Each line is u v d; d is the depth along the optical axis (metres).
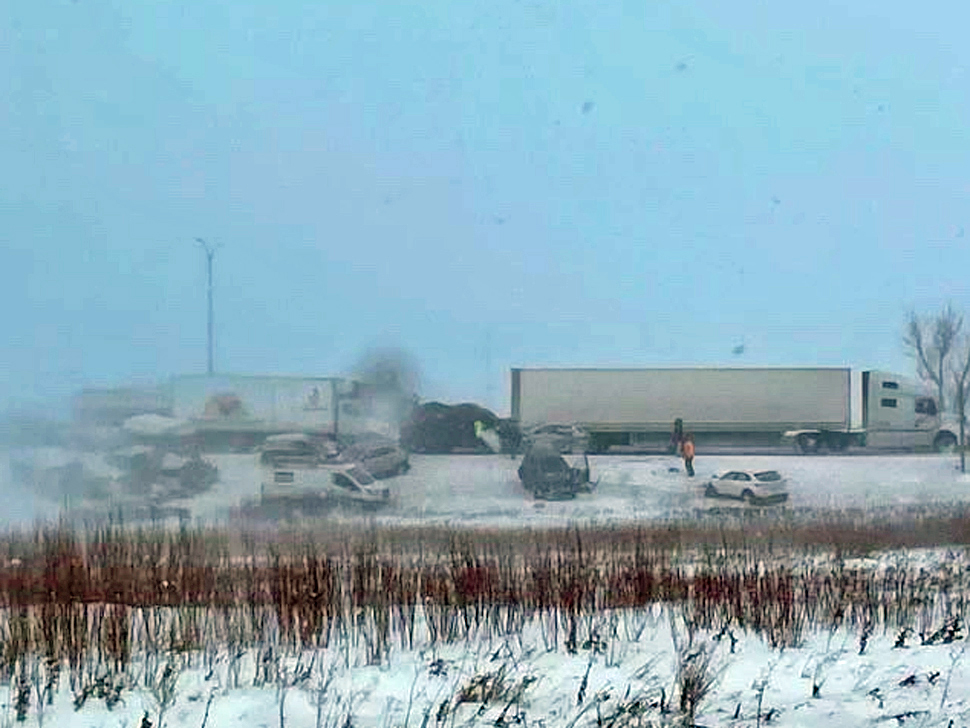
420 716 9.02
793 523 33.75
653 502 43.66
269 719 8.94
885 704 9.37
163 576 14.20
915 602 13.90
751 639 12.13
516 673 10.42
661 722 8.88
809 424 55.97
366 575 13.70
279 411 47.31
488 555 20.92
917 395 56.22
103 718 8.95
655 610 13.85
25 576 14.56
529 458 44.19
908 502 43.16
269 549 19.14
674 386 56.50
